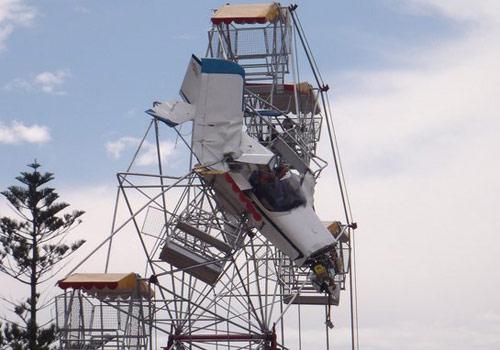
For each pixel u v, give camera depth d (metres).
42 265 71.25
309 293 58.22
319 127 55.53
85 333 46.56
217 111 48.50
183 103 49.16
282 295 52.06
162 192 47.53
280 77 53.97
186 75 49.75
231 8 53.50
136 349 46.78
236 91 48.56
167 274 48.66
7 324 67.81
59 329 46.47
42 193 71.50
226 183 48.69
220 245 49.41
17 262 70.50
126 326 46.69
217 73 48.53
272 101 52.88
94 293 47.12
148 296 48.34
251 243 50.31
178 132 48.97
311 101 54.59
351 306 56.94
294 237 49.91
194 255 49.09
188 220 49.59
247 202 49.09
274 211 49.59
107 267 47.69
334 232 55.53
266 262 52.75
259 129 52.94
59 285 46.28
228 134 48.41
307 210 50.38
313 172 52.59
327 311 55.44
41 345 67.06
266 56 53.62
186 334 50.72
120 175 48.00
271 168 48.66
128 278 46.88
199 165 48.34
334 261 52.41
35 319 69.44
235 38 53.84
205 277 49.88
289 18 53.75
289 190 49.88
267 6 53.22
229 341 50.47
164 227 48.81
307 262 50.69
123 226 47.19
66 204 72.25
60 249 71.56
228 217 51.84
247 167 48.81
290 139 52.56
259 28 53.72
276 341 50.50
